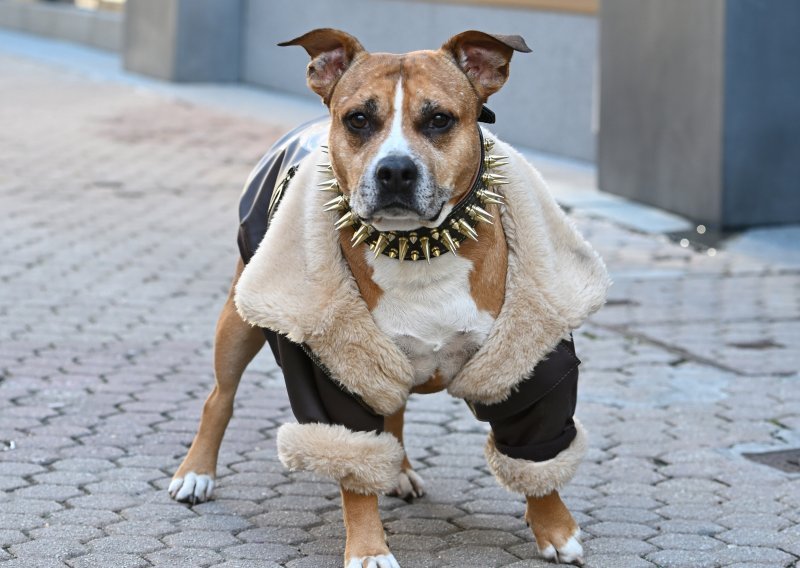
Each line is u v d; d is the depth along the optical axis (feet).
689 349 23.99
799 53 34.09
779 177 34.55
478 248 13.60
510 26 46.75
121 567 14.37
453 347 13.75
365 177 13.01
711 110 33.96
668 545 15.26
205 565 14.51
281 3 62.59
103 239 33.09
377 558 13.88
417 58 13.53
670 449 18.79
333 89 14.05
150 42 68.08
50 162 44.37
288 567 14.52
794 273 30.07
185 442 18.79
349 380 13.66
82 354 23.21
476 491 17.17
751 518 16.14
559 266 14.23
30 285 28.17
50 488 16.85
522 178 14.21
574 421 14.56
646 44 36.24
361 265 13.64
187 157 46.11
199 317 26.07
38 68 72.18
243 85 66.85
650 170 36.65
